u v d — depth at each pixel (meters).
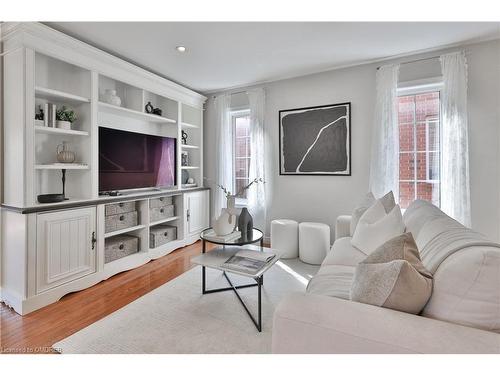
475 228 2.76
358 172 3.38
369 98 3.29
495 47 2.67
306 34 2.60
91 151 2.67
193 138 4.50
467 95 2.77
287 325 0.95
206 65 3.34
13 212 2.14
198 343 1.67
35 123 2.30
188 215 3.97
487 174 2.72
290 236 3.29
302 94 3.70
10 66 2.20
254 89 3.98
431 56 2.96
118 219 2.98
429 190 3.07
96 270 2.62
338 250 2.20
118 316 2.00
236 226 2.72
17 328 1.85
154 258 3.35
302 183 3.74
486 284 0.85
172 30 2.51
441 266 1.00
